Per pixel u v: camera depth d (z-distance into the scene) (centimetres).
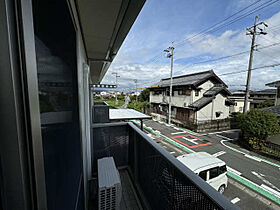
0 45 22
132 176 221
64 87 64
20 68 25
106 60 254
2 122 24
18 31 24
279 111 700
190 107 1152
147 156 161
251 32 791
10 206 26
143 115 684
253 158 551
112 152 251
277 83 847
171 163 99
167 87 1488
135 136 198
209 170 316
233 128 1091
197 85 1170
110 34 148
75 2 92
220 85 1226
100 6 96
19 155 25
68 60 75
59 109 54
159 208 130
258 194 344
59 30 55
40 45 36
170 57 1200
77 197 96
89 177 199
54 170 46
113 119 603
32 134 28
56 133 50
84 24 125
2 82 23
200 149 644
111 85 336
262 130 604
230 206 58
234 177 418
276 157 551
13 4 23
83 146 140
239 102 1633
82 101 141
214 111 1162
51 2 45
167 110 1499
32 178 29
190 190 80
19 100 25
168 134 892
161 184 125
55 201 46
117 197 149
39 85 35
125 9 102
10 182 25
